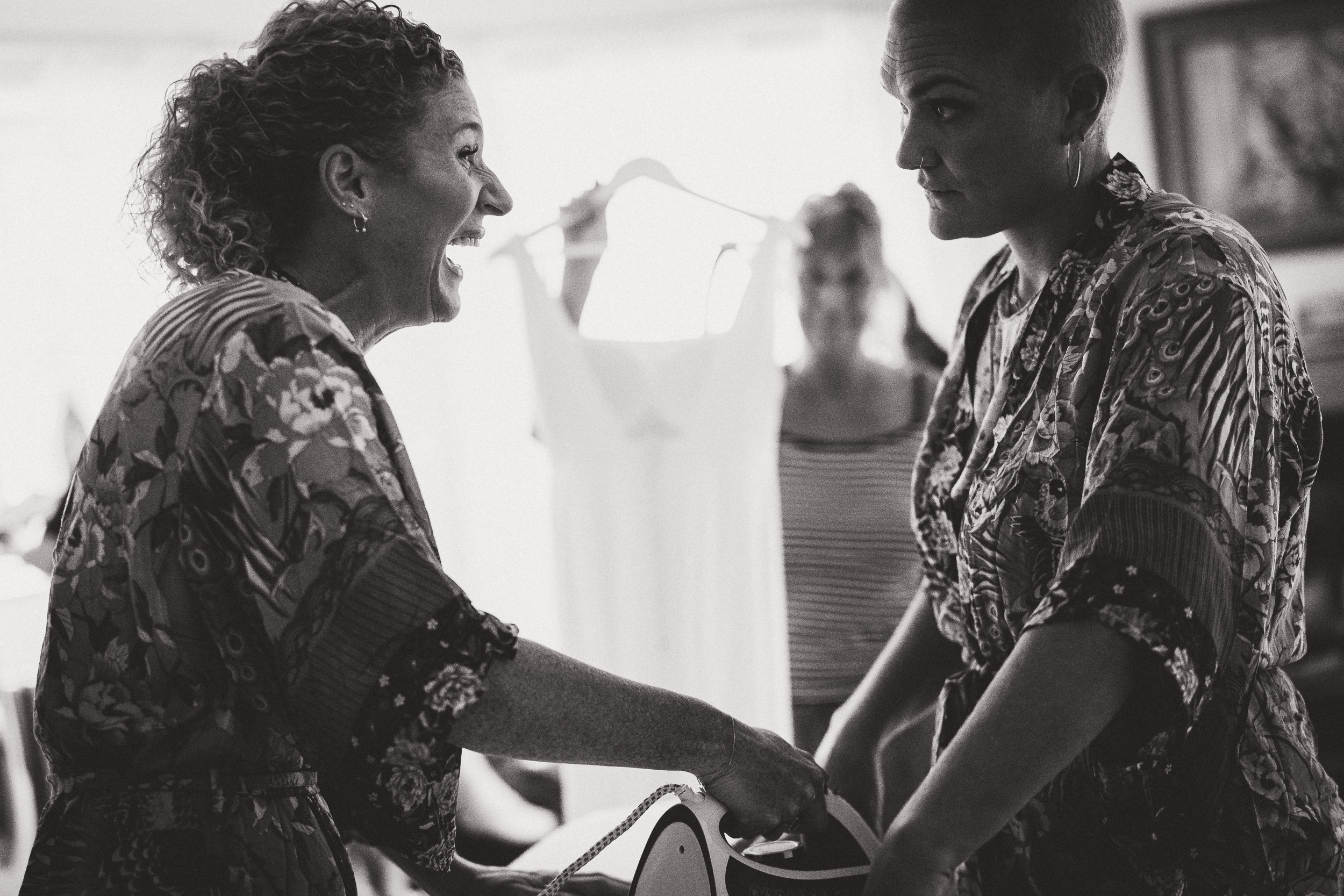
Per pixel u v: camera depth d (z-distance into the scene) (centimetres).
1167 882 106
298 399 92
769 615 254
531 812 227
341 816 114
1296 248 397
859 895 117
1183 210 106
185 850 95
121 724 96
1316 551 387
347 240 107
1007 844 116
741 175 408
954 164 109
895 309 273
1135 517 92
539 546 410
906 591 263
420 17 393
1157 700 91
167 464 94
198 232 104
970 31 106
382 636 90
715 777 112
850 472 262
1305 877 104
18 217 378
